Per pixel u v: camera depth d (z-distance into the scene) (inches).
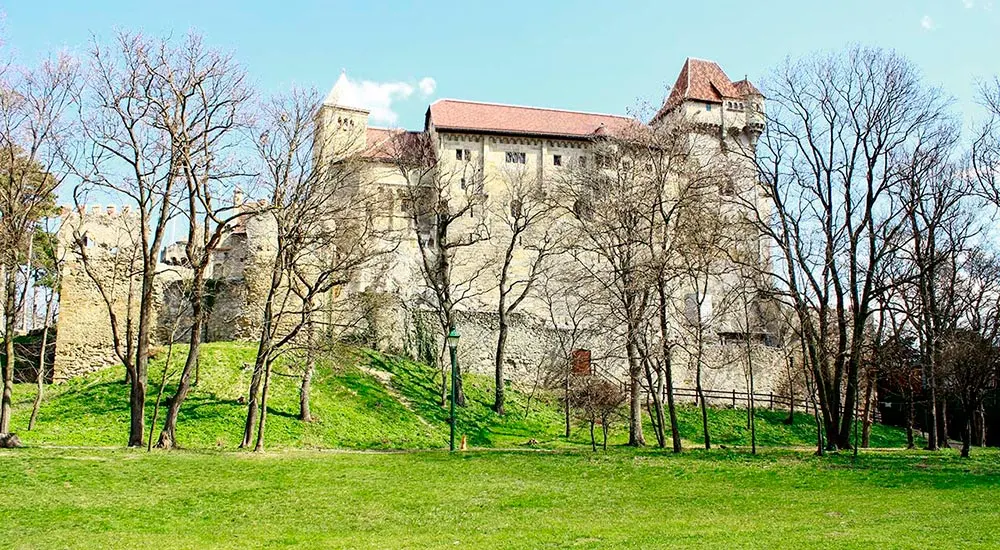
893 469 977.5
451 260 2137.1
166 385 1476.4
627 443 1405.0
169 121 1083.3
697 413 1910.7
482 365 2010.3
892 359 1633.9
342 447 1350.9
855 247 1310.3
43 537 577.3
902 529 597.9
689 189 1350.9
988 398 1940.2
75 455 953.5
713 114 2519.7
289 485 832.9
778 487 857.5
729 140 1926.7
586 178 1752.0
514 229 2005.4
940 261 1314.0
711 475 939.3
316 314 1772.9
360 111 2475.4
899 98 1307.8
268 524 659.4
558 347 1982.0
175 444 1117.7
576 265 2054.6
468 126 2632.9
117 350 1120.2
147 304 1120.2
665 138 1385.3
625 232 1443.2
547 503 761.0
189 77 1106.1
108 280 1742.1
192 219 1126.4
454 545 569.0
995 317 1473.9
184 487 797.2
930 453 1268.5
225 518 679.1
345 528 647.1
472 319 2034.9
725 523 650.8
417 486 847.1
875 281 1326.3
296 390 1560.0
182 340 1787.6
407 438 1464.1
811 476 926.4
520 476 931.3
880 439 1838.1
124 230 1775.3
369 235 1659.7
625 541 569.3
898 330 1535.4
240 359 1628.9
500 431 1647.4
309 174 1259.2
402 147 2170.3
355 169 1428.4
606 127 2618.1
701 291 2011.6
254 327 1781.5
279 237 1192.8
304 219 1284.4
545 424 1744.6
